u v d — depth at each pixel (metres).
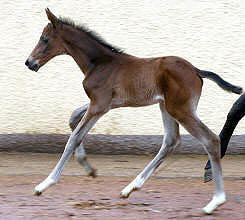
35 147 11.65
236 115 7.44
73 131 7.57
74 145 7.34
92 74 7.48
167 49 11.80
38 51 7.80
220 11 11.73
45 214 6.57
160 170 10.09
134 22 11.84
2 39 11.95
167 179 9.32
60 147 11.60
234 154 11.56
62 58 11.86
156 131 11.75
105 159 11.16
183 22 11.78
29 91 11.92
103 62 7.48
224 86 7.08
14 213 6.61
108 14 11.87
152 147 11.48
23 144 11.65
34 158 11.19
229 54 11.73
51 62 11.87
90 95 7.46
